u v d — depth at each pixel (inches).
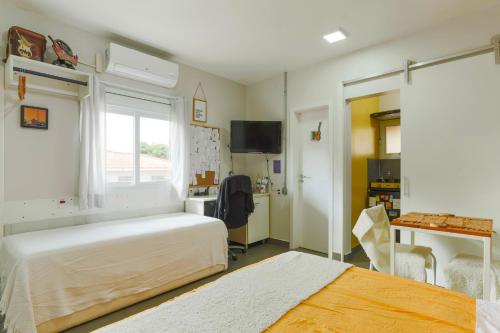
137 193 134.1
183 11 103.6
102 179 118.0
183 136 147.8
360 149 173.2
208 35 122.3
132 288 93.7
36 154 105.3
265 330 38.6
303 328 39.3
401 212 119.9
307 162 166.6
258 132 169.9
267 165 179.5
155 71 132.2
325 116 158.7
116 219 126.5
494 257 98.4
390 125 201.6
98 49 122.1
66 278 79.4
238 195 139.1
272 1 97.1
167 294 104.0
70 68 108.6
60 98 111.3
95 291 85.0
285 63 153.6
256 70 164.9
